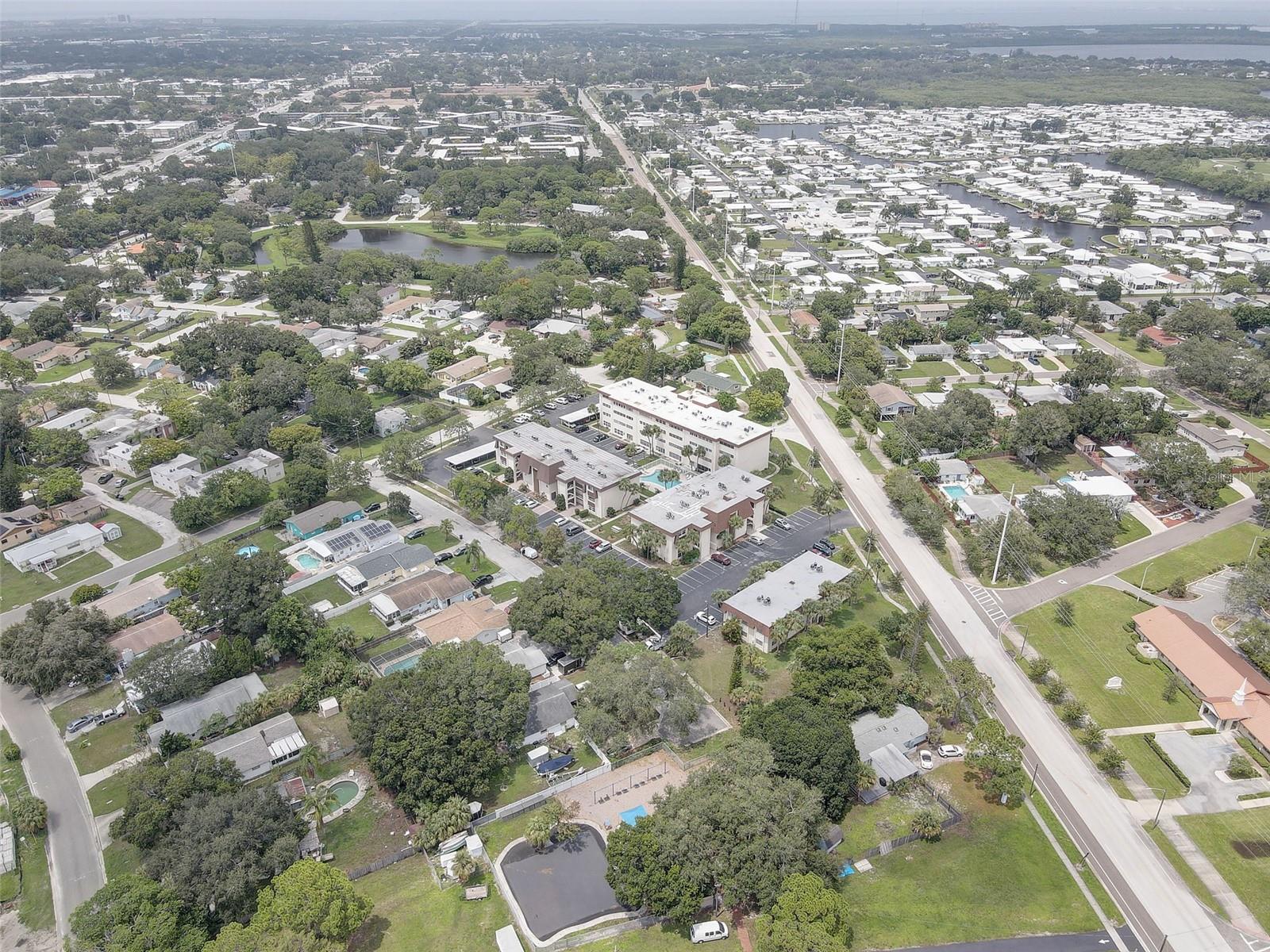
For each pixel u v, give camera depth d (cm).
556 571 17450
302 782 13575
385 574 18975
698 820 11500
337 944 10312
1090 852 12394
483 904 11638
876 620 17688
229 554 17725
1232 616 17475
